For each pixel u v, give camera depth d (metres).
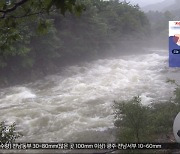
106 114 17.08
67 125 15.50
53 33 31.11
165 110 14.98
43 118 16.64
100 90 23.38
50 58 32.81
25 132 14.70
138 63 36.47
